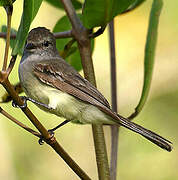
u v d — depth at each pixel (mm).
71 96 7812
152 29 6953
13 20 11133
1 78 5336
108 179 6449
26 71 8117
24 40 5488
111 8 6773
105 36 13133
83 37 6941
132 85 13055
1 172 10898
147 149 12289
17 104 5648
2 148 11008
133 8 7969
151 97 13070
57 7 8938
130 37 13414
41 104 7805
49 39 8586
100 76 13094
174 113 12766
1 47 11516
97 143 6551
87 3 6766
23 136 11312
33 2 5684
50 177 11648
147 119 12758
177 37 13172
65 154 5875
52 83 7848
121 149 12391
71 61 8891
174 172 12047
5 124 11109
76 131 12203
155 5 7012
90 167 12133
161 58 13281
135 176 12125
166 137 12539
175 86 13055
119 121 6980
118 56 13352
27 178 11430
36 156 11648
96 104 7266
